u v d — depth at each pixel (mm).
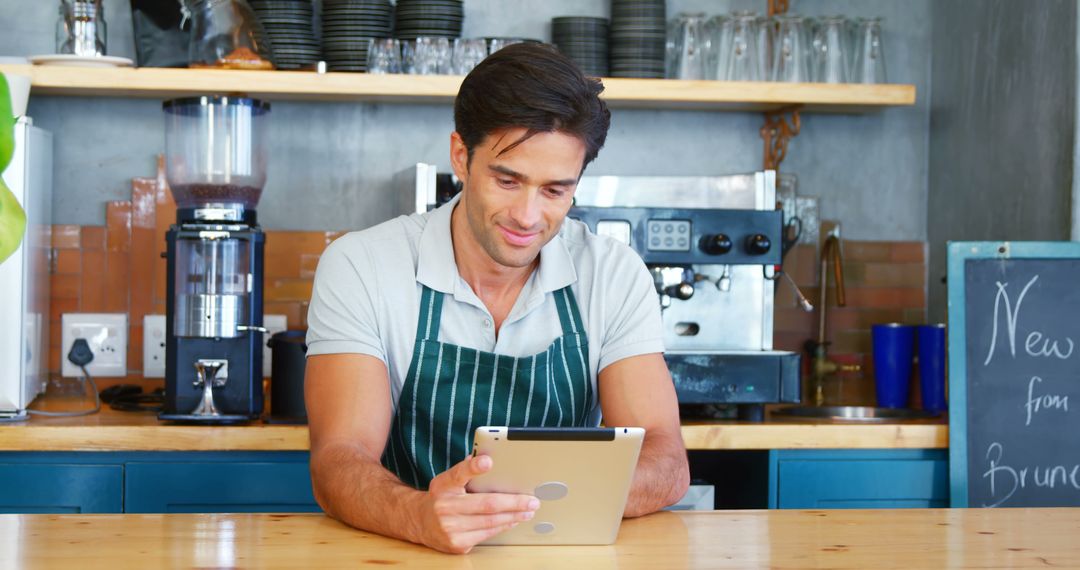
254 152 2670
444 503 1337
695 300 2771
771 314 2797
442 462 1805
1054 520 1567
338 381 1670
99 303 3020
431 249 1763
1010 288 2631
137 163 3043
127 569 1257
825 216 3271
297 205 3092
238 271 2586
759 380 2637
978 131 3076
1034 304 2631
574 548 1390
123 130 3035
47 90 2904
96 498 2457
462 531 1336
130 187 3039
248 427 2465
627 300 1822
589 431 1322
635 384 1774
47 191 2873
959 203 3168
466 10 3154
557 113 1465
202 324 2516
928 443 2633
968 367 2615
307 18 2895
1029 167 2852
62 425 2453
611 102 3074
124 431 2441
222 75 2734
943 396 3021
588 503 1373
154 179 3029
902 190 3283
